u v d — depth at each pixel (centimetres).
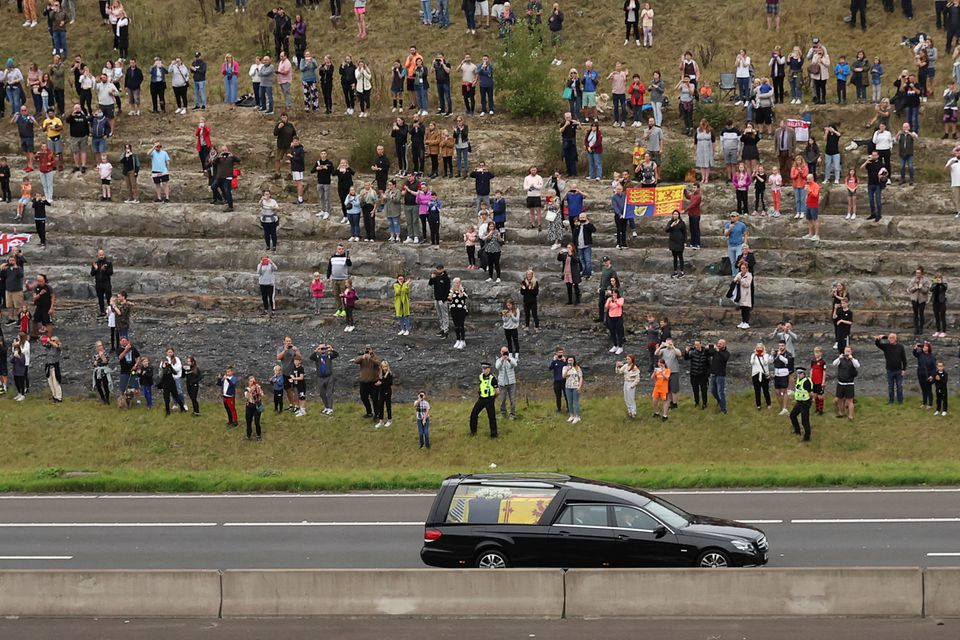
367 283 11588
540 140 13775
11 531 7394
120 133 14100
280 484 8500
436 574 5272
